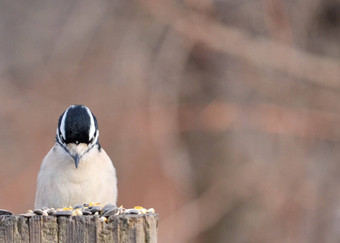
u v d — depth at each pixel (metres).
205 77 16.33
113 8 16.48
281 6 15.21
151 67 16.14
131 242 6.20
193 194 16.58
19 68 17.66
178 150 16.55
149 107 15.96
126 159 15.77
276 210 15.66
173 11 15.25
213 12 15.51
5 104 17.02
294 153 15.59
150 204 15.66
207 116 16.03
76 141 9.44
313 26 15.87
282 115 15.48
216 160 16.59
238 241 16.23
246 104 16.09
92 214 6.39
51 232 6.19
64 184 9.40
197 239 16.53
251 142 16.20
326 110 15.51
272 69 15.71
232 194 16.33
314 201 15.53
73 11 17.17
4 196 16.20
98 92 16.41
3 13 18.19
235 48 15.26
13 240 6.18
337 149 15.79
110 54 16.50
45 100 16.95
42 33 17.95
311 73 15.31
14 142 16.80
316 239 15.51
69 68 16.86
